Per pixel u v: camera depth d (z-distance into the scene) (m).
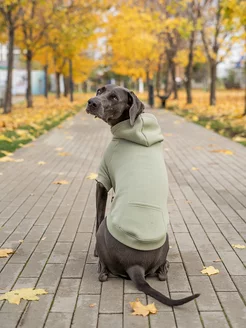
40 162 4.53
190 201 3.18
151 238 1.72
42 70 25.36
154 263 1.80
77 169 4.29
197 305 1.69
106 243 1.81
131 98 1.84
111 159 1.88
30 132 6.74
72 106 13.14
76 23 9.96
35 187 3.58
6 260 2.12
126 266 1.76
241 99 15.91
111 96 1.79
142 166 1.80
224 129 7.24
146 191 1.76
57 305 1.68
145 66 17.97
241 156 4.98
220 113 9.54
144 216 1.73
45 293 1.77
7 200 3.19
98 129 7.66
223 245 2.33
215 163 4.60
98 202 1.97
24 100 17.66
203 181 3.81
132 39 13.73
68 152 5.24
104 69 32.75
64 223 2.69
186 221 2.74
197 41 14.32
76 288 1.82
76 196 3.31
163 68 23.56
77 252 2.23
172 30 13.59
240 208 3.01
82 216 2.83
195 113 10.23
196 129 7.54
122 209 1.75
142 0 12.81
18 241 2.38
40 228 2.59
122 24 12.89
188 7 11.09
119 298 1.74
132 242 1.73
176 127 7.84
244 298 1.75
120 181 1.80
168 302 1.60
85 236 2.46
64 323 1.55
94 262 2.10
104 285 1.85
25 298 1.71
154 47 14.90
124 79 32.59
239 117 8.45
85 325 1.54
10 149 5.24
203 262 2.11
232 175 4.04
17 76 25.03
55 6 9.98
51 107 12.27
